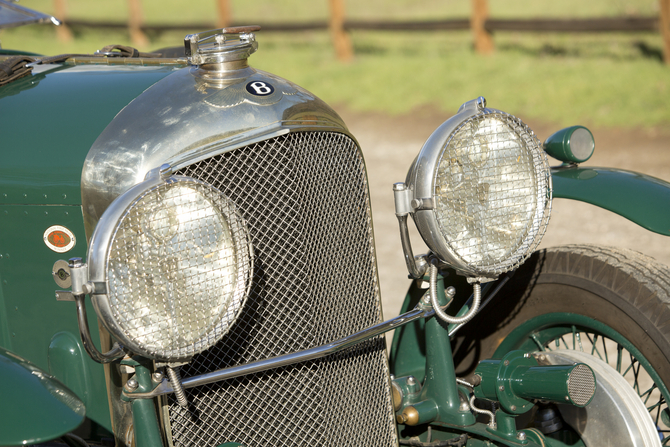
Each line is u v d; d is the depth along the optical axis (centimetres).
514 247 178
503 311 224
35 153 171
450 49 1100
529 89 830
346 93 975
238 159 160
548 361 196
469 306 207
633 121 684
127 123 165
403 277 421
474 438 193
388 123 839
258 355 167
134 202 137
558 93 795
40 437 133
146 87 175
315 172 171
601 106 735
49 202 169
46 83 188
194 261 144
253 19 1535
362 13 1461
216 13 1669
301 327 170
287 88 175
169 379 153
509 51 1005
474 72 943
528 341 222
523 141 176
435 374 193
